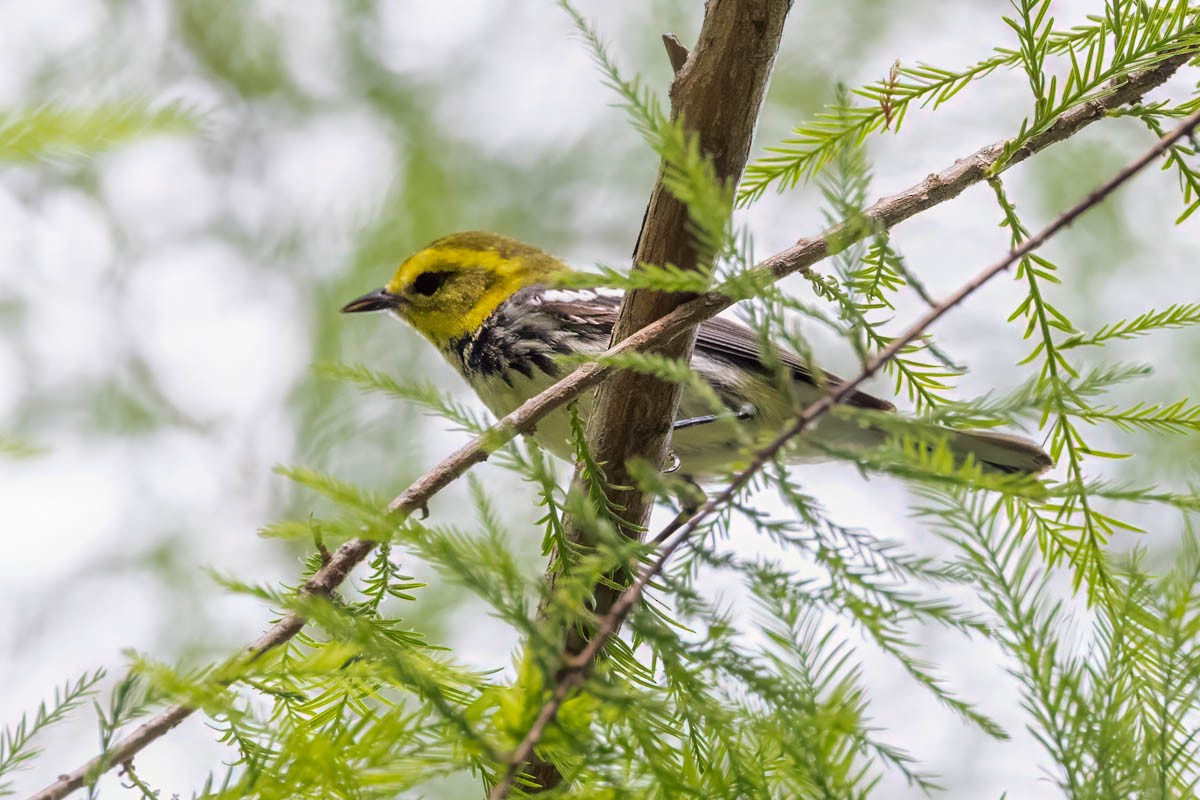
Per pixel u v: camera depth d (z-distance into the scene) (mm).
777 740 5031
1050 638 5398
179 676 5156
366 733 5164
